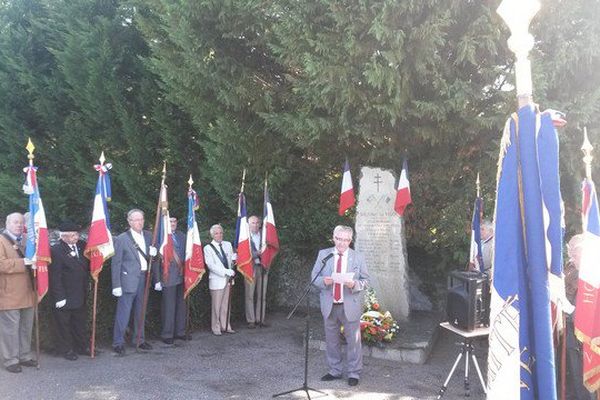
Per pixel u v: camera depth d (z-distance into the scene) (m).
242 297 10.00
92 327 7.57
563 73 8.44
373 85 8.12
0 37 14.72
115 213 13.13
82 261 7.33
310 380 6.71
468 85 8.62
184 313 8.52
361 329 7.75
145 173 13.38
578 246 5.30
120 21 13.41
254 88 10.36
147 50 13.43
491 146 9.41
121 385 6.30
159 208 8.20
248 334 9.02
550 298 2.82
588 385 4.02
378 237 9.43
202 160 12.70
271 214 9.86
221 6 9.74
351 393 6.28
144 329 8.05
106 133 13.48
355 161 10.77
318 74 8.39
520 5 2.90
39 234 6.61
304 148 10.81
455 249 9.95
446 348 8.25
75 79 13.25
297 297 11.34
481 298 5.94
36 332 6.74
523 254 2.89
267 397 6.09
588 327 3.57
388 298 9.34
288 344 8.39
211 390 6.27
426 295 10.73
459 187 10.17
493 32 8.25
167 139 12.44
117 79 13.19
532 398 2.82
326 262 6.79
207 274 9.29
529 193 2.84
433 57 8.33
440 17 8.23
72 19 13.74
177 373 6.84
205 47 10.22
